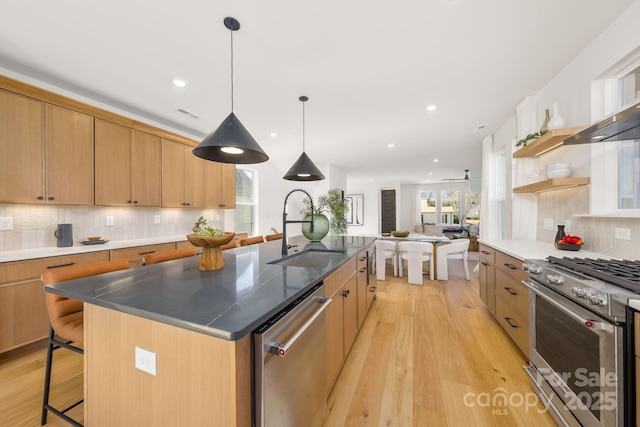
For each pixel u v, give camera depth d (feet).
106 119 9.46
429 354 6.91
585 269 4.35
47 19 5.49
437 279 14.84
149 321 2.89
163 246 10.85
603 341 3.51
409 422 4.67
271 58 6.89
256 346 2.72
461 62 7.09
